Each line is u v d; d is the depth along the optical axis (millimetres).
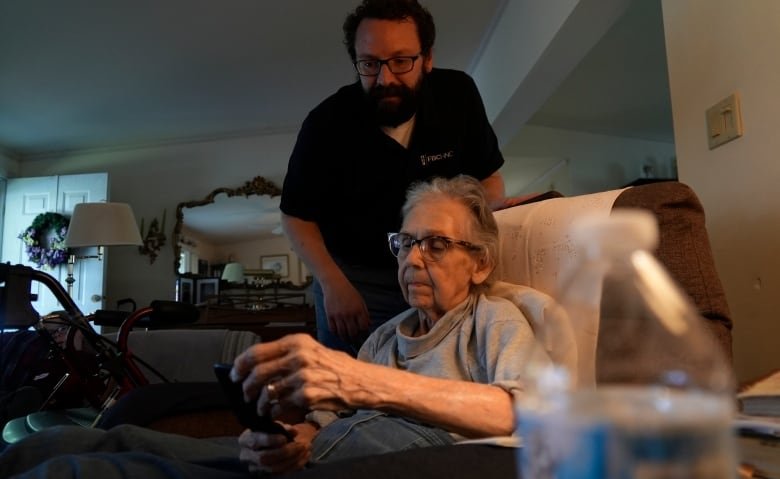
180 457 804
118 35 3312
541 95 3332
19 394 1947
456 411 679
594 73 3873
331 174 1619
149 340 2006
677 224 881
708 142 1448
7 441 1618
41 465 608
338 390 644
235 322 3822
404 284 1058
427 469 491
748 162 1315
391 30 1425
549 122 4855
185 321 1872
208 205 4891
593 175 5000
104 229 4027
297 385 630
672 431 234
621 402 278
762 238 1270
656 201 900
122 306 4742
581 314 455
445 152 1600
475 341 959
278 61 3801
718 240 1412
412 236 1041
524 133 4922
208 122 4715
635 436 234
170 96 4168
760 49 1279
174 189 4957
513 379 776
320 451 855
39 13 3025
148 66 3703
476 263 1044
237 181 4973
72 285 4453
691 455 233
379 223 1597
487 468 496
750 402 685
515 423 684
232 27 3340
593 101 4367
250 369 641
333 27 3410
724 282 1391
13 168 5031
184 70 3805
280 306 4492
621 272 393
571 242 1012
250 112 4586
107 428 1113
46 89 3896
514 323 900
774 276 1238
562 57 2824
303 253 1622
